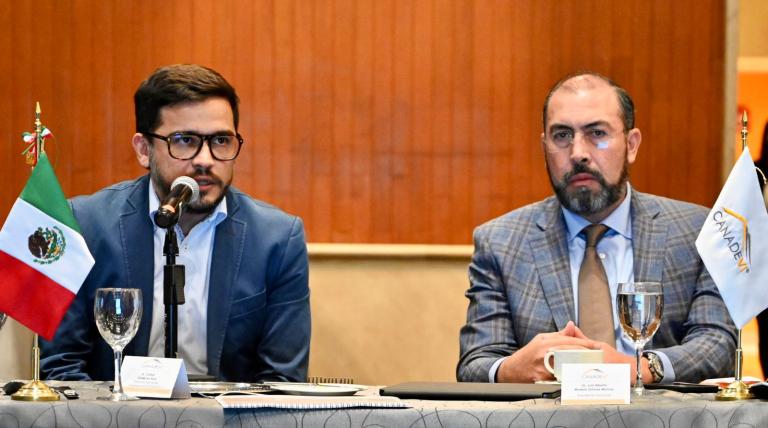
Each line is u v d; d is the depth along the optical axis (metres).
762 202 2.78
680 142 5.32
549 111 3.68
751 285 2.73
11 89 5.20
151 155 3.52
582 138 3.60
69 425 2.28
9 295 2.53
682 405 2.34
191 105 3.43
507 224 3.85
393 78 5.26
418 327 5.12
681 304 3.60
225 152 3.49
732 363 3.46
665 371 3.24
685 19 5.30
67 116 5.21
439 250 5.15
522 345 3.63
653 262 3.63
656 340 3.58
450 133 5.27
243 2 5.24
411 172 5.27
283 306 3.66
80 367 3.46
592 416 2.31
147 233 3.57
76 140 5.21
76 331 3.48
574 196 3.63
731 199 2.78
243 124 5.25
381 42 5.25
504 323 3.67
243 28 5.24
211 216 3.60
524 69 5.28
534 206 3.89
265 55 5.24
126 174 5.23
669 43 5.31
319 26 5.24
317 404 2.29
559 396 2.48
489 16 5.27
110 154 5.22
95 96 5.21
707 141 5.32
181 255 3.59
